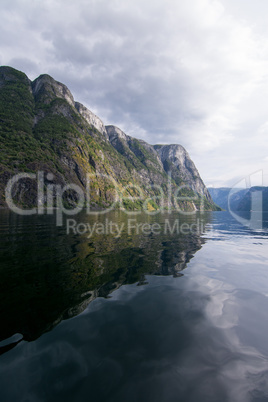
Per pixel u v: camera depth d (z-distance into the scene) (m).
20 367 2.98
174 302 5.29
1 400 2.46
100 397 2.50
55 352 3.30
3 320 4.19
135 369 2.98
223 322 4.39
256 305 5.26
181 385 2.73
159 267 8.30
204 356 3.31
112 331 3.91
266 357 3.34
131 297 5.51
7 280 6.37
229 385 2.75
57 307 4.81
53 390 2.60
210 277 7.36
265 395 2.61
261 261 9.82
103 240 13.84
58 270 7.44
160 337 3.77
